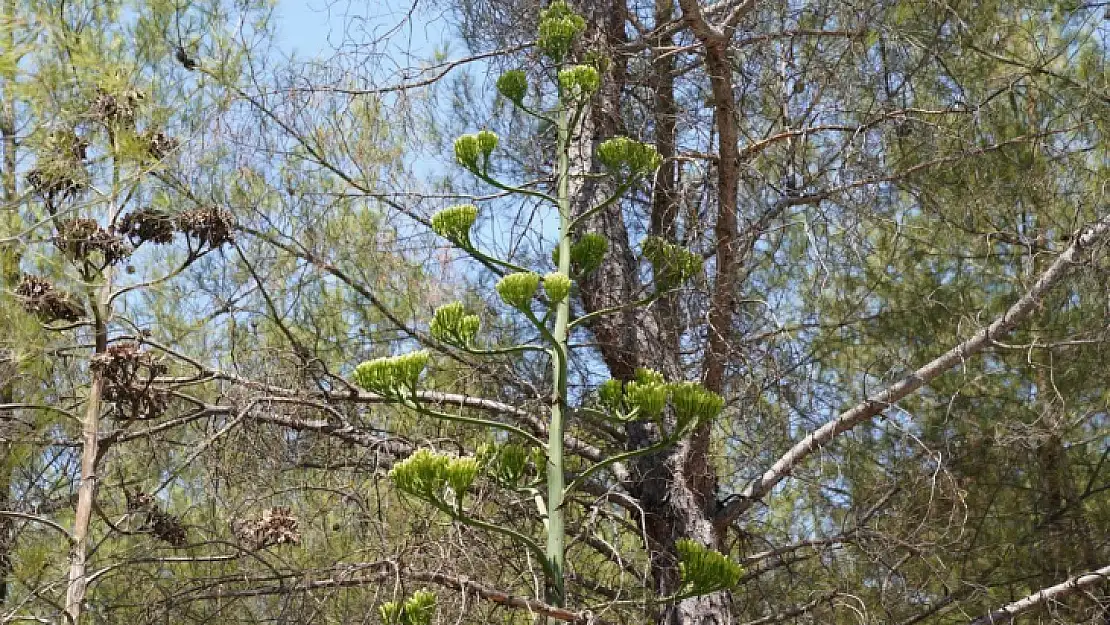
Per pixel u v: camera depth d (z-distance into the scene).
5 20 4.14
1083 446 6.19
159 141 4.66
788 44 5.66
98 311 4.37
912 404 6.23
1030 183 5.89
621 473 5.81
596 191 5.94
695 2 4.74
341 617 4.94
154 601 4.89
